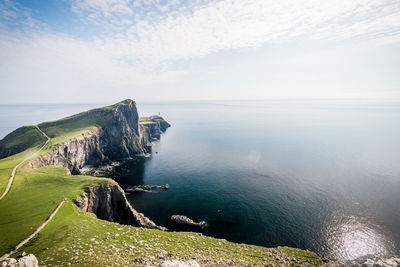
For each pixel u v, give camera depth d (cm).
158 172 11375
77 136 12756
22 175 6975
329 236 5597
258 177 9950
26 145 12369
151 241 3406
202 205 7419
